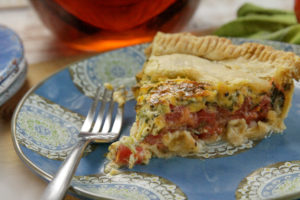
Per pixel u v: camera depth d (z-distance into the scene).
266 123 0.43
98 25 0.52
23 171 0.40
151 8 0.51
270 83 0.42
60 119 0.43
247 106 0.42
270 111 0.42
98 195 0.35
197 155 0.40
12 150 0.42
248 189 0.37
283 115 0.43
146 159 0.40
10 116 0.45
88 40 0.55
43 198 0.35
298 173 0.38
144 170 0.39
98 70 0.48
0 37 0.51
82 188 0.36
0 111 0.46
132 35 0.54
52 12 0.52
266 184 0.37
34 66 0.53
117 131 0.42
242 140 0.42
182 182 0.38
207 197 0.37
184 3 0.53
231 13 0.64
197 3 0.55
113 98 0.45
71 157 0.38
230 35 0.55
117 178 0.38
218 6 0.67
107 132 0.42
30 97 0.44
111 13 0.51
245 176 0.38
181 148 0.41
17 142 0.39
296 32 0.52
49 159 0.39
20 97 0.48
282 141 0.41
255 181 0.38
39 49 0.56
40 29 0.61
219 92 0.42
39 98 0.44
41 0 0.51
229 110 0.42
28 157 0.38
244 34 0.55
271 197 0.35
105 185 0.37
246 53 0.45
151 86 0.42
